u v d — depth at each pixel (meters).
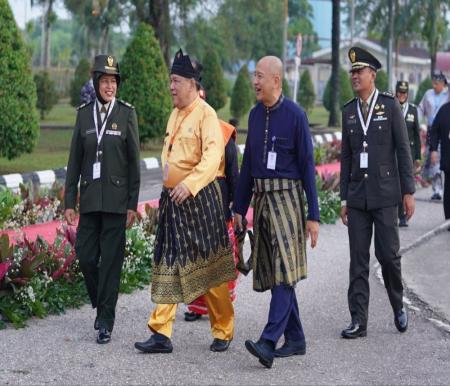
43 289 9.36
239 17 38.22
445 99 19.06
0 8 19.95
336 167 22.47
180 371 7.64
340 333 9.00
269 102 7.91
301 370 7.78
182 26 36.72
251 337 8.77
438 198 19.39
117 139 8.45
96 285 8.71
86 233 8.59
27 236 12.04
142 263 10.69
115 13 39.72
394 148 8.88
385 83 58.81
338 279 11.44
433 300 10.65
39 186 14.52
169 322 8.14
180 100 8.06
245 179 8.10
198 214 7.96
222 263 8.16
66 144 30.36
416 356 8.29
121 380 7.36
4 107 19.97
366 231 8.90
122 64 27.45
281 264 7.77
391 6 57.84
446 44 61.88
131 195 8.53
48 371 7.52
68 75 73.38
